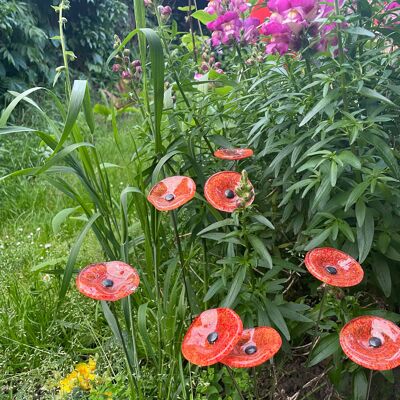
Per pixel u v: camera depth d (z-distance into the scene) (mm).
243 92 941
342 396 760
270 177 893
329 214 698
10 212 1576
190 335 551
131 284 592
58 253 1175
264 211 895
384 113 824
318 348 690
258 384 802
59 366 860
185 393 714
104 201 853
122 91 3170
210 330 548
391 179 655
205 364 506
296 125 801
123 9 3543
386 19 872
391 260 788
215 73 1006
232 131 971
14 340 889
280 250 927
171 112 906
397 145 849
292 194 810
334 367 714
